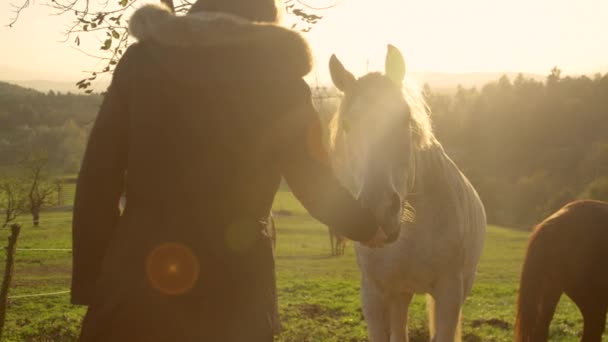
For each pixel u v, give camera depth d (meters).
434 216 4.41
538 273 6.70
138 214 1.90
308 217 68.19
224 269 1.86
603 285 6.77
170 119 1.88
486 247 46.50
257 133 1.89
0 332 8.34
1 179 49.84
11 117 144.75
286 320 12.62
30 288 21.80
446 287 4.55
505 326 12.06
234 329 1.84
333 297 17.42
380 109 3.35
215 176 1.87
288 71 1.93
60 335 11.00
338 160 3.69
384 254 4.44
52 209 70.38
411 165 3.69
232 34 1.89
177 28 1.88
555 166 111.75
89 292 1.99
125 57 1.99
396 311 4.86
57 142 110.81
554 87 143.00
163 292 1.83
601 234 6.76
